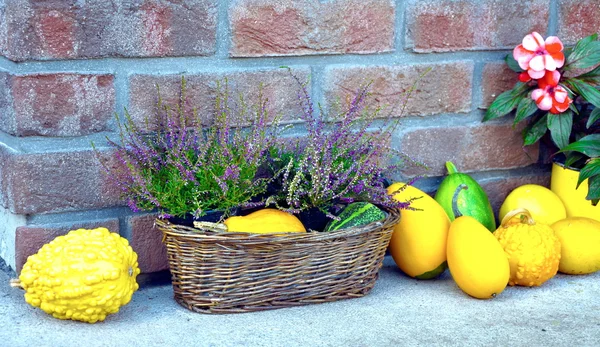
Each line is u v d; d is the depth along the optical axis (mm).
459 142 1428
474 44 1407
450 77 1398
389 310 1184
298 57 1298
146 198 1169
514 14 1428
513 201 1421
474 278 1205
